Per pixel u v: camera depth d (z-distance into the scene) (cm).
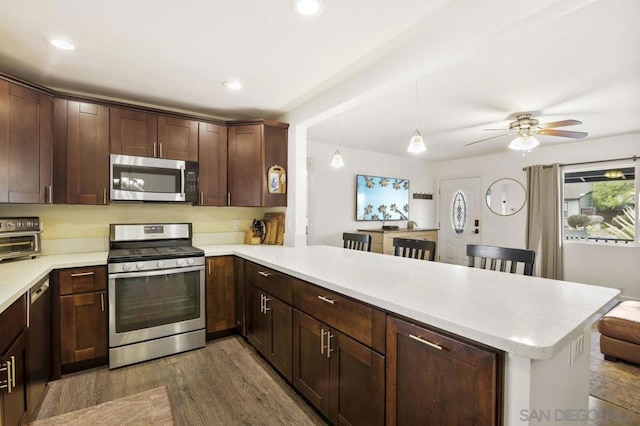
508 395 96
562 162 482
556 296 138
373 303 138
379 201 571
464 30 162
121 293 239
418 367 121
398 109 326
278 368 222
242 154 318
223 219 348
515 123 338
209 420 181
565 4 133
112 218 290
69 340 226
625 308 277
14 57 211
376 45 197
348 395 157
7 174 205
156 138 281
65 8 159
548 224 484
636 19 170
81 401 197
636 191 420
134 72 234
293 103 304
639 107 312
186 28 178
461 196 623
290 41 192
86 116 252
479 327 102
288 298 209
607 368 247
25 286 164
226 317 293
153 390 210
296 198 322
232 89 268
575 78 247
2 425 138
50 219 265
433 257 239
